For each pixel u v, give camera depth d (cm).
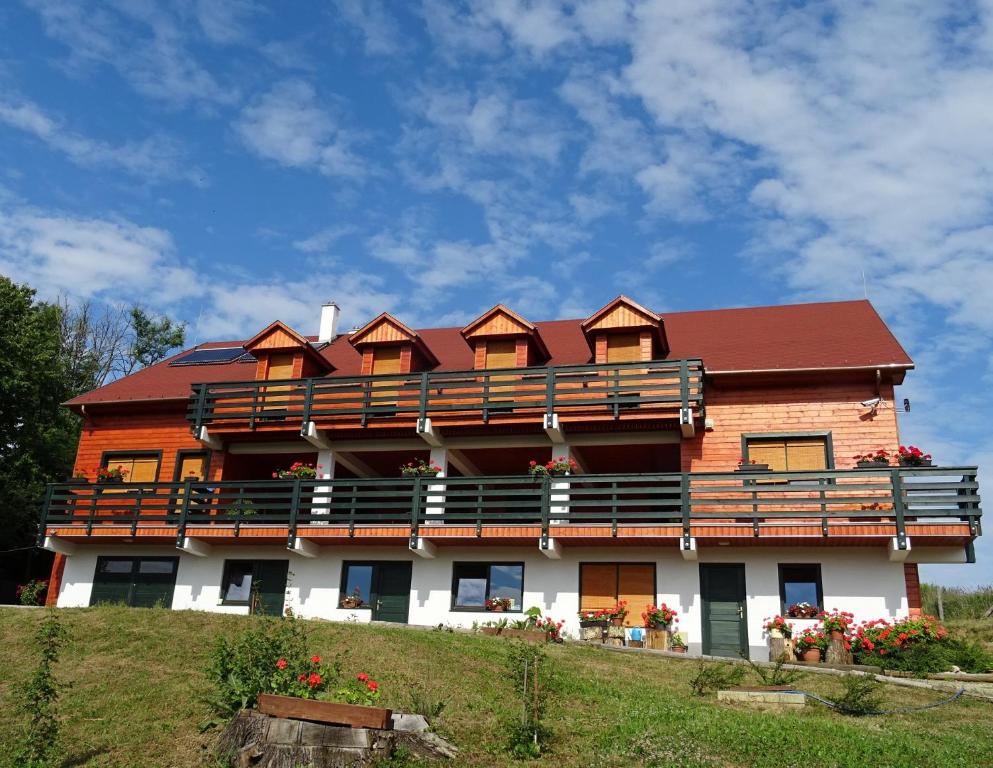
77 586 2783
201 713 1416
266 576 2662
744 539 2286
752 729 1378
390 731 1244
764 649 2266
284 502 2928
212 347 3566
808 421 2458
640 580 2402
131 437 2961
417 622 2491
